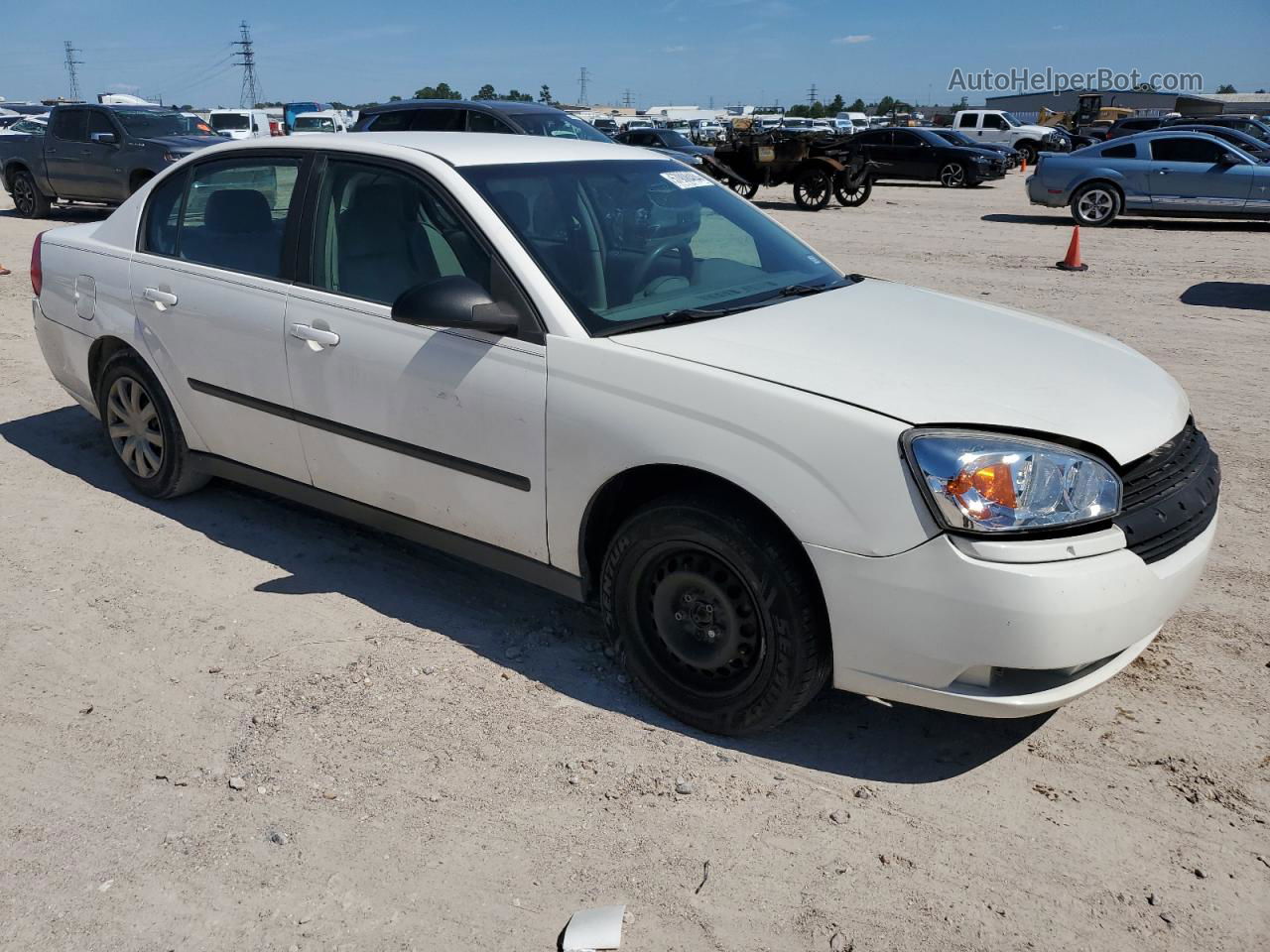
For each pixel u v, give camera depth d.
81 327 4.89
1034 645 2.60
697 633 3.12
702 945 2.38
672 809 2.84
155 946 2.39
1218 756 3.06
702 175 4.41
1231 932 2.42
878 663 2.79
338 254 3.84
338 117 38.78
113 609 3.93
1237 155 16.03
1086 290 10.61
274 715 3.26
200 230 4.39
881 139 26.12
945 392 2.87
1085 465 2.68
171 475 4.72
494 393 3.34
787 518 2.78
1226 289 10.67
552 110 13.75
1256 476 5.30
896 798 2.89
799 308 3.54
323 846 2.70
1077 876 2.60
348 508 4.04
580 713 3.28
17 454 5.61
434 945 2.39
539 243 3.43
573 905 2.51
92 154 16.12
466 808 2.84
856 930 2.43
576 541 3.29
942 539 2.62
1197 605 3.95
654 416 3.00
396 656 3.60
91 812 2.83
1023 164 32.69
